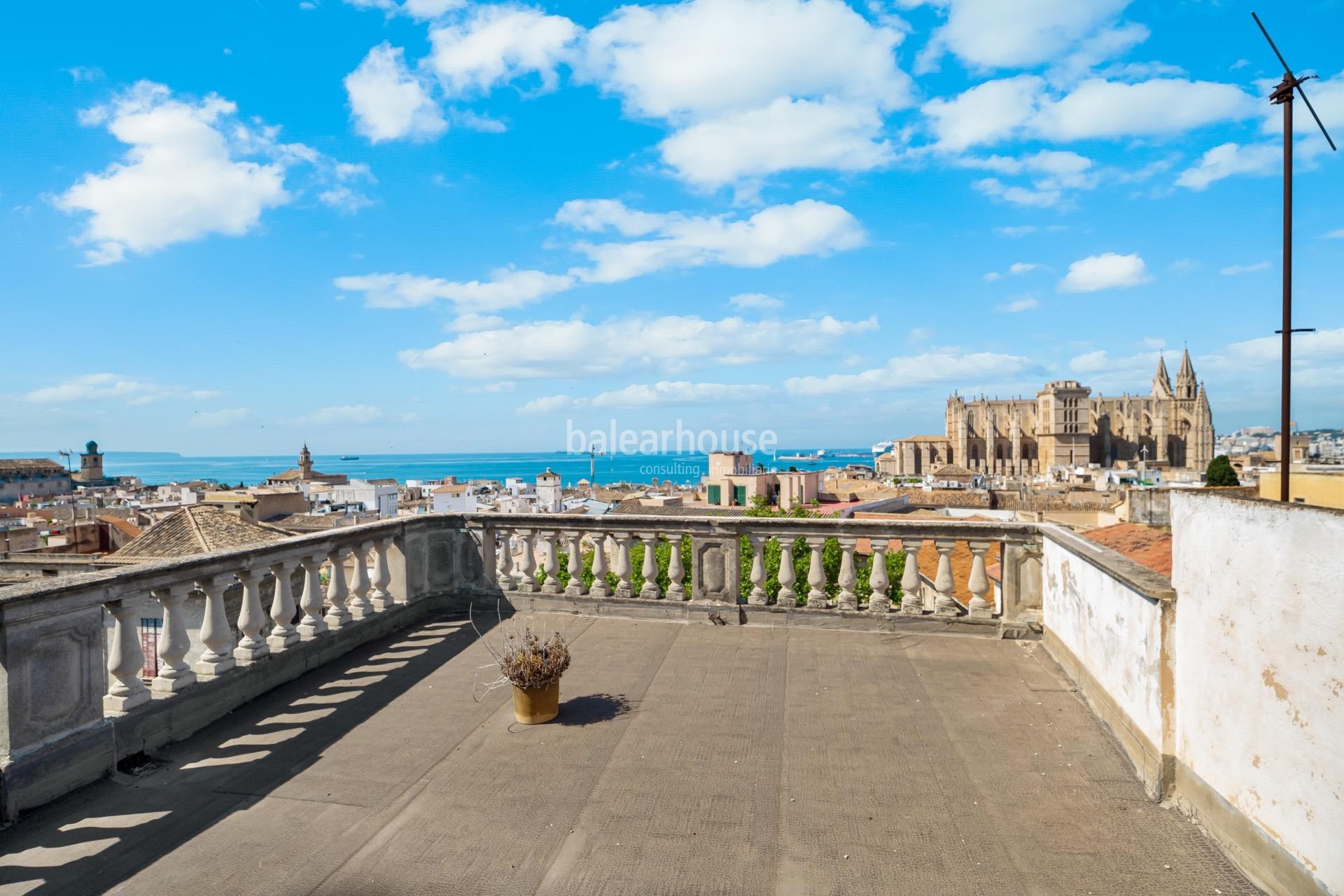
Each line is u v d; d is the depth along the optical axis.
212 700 5.35
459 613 8.44
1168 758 4.03
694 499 71.50
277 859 3.60
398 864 3.56
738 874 3.45
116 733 4.56
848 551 7.61
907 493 58.25
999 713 5.32
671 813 4.01
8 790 3.93
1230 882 3.30
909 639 7.14
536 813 4.02
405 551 8.13
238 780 4.44
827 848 3.66
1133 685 4.51
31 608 4.04
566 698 5.75
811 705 5.54
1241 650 3.33
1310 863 2.86
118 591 4.63
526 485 124.38
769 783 4.34
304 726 5.25
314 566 6.61
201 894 3.32
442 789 4.30
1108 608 4.99
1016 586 7.14
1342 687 2.67
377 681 6.20
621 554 8.30
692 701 5.65
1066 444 146.38
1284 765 3.02
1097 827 3.80
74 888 3.35
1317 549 2.80
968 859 3.55
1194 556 3.77
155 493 120.62
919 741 4.88
